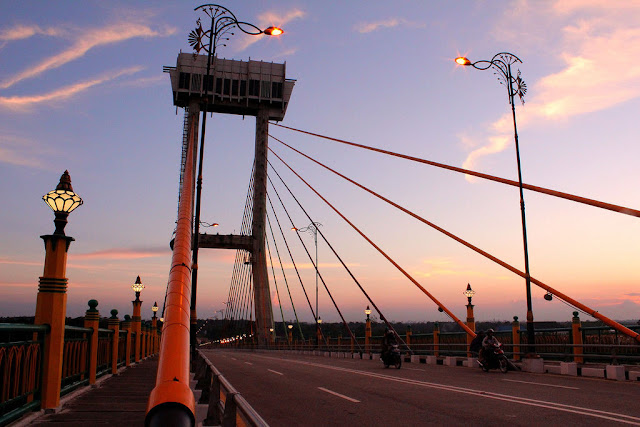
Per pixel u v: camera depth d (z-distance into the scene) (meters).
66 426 6.28
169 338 3.51
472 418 9.14
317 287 54.38
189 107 80.38
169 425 2.61
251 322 81.94
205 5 22.53
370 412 9.93
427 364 27.14
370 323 36.94
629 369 18.25
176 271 5.32
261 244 78.75
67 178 7.46
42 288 7.15
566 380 16.56
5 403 5.50
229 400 3.99
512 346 24.12
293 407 10.62
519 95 24.55
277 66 84.62
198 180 21.45
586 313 19.62
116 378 13.34
